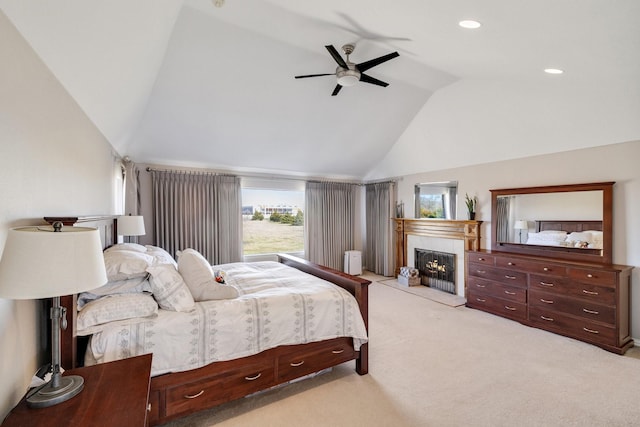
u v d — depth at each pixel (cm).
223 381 194
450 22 182
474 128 418
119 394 113
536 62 231
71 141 180
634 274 308
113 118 271
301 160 550
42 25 118
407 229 593
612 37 169
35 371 131
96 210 251
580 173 349
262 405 213
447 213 514
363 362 251
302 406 212
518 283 367
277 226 609
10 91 106
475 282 419
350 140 515
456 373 254
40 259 91
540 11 150
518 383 239
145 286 193
